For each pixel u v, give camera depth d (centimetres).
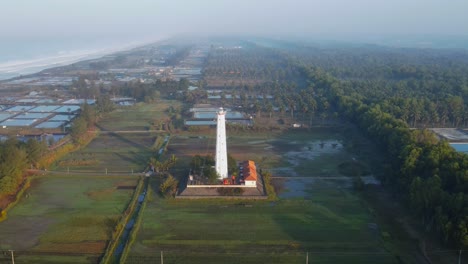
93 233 10256
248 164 13700
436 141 15275
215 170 12800
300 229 10562
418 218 10906
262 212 11500
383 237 10038
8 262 8919
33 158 14550
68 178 14050
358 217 11238
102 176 14212
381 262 9069
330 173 14800
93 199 12344
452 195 9944
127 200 12306
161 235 10188
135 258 9119
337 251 9519
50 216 11156
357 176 14375
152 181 13800
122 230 10412
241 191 12412
